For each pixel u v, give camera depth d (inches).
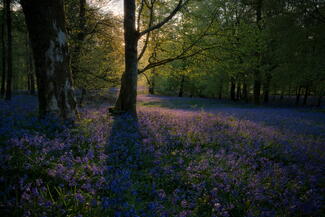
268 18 791.1
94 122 276.2
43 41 222.1
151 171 155.2
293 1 681.6
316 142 287.3
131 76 344.8
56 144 166.4
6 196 100.1
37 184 111.7
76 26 442.0
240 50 387.5
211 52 381.4
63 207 102.2
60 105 239.0
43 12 214.5
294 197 136.7
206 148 226.5
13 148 151.3
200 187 137.0
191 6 413.1
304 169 194.1
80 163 152.6
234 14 821.2
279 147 251.4
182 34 384.2
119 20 505.4
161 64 399.2
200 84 1339.8
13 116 255.0
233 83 1214.3
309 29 704.4
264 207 129.3
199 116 447.2
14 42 1273.4
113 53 510.0
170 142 229.0
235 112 607.8
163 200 123.9
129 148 195.8
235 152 216.5
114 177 132.9
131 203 117.7
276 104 1155.9
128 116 316.2
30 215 92.3
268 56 943.0
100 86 500.7
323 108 926.4
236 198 134.5
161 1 364.2
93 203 104.7
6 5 614.9
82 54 460.4
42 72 228.2
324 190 157.3
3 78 904.3
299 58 784.3
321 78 749.3
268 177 169.0
